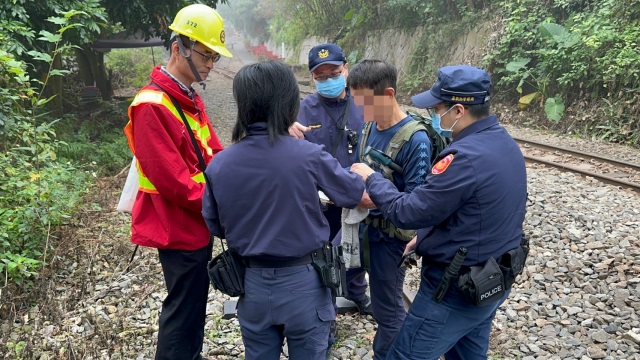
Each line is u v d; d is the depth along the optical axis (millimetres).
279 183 1944
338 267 2152
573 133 11594
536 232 5184
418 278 4328
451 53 17469
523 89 14008
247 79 1948
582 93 11945
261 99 1947
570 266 4383
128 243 4934
